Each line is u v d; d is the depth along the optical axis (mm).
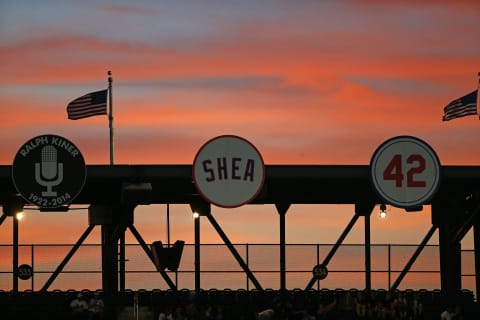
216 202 99750
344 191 119125
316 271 123562
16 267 125938
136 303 104938
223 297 117500
